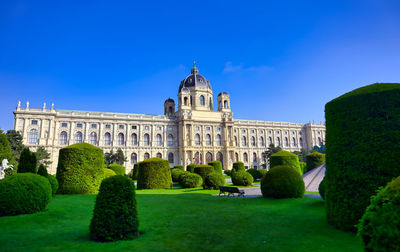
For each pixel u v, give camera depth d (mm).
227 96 97000
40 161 64688
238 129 97688
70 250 8172
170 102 97875
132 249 8320
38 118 70500
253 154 98062
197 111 89688
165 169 31953
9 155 29219
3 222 11141
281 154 31281
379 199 5766
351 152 10211
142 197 21781
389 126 9594
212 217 13289
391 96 9836
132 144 81250
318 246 8492
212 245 8797
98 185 22750
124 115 83500
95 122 77500
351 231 9766
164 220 12633
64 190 21312
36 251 8031
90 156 22625
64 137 74000
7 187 12484
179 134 86188
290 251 8125
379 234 5324
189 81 96812
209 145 88562
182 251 8219
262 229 10820
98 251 8109
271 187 19234
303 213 13625
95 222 9289
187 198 21078
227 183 40250
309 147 106062
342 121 10758
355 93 10758
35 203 13000
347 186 10094
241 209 15578
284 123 106625
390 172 9148
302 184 19312
